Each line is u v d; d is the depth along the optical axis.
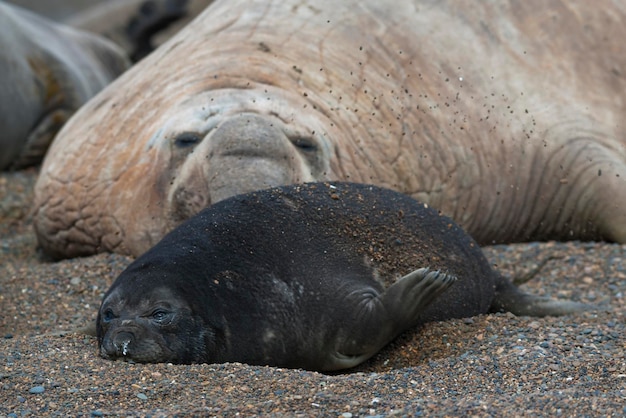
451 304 23.89
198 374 19.77
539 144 33.50
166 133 29.33
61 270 28.48
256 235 21.97
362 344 21.38
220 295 21.06
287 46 32.16
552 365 20.36
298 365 21.66
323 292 21.59
